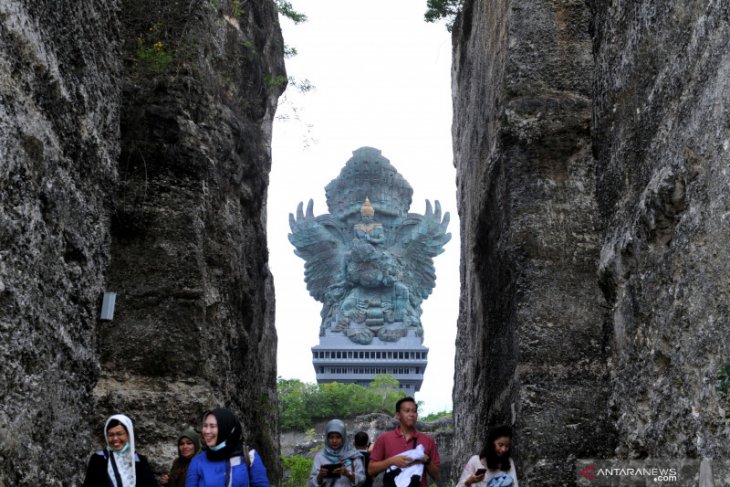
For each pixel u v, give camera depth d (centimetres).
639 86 1230
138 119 1379
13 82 793
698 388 936
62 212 905
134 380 1286
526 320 1388
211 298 1409
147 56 1405
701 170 960
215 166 1498
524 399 1340
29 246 820
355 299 7956
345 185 8050
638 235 1137
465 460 1788
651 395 1103
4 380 766
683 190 1018
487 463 952
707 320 920
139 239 1339
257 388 1814
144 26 1452
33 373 830
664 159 1094
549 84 1508
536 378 1352
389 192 7981
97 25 1036
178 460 970
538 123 1481
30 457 818
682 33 1079
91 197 1003
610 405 1284
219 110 1582
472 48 1948
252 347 1734
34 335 832
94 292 1005
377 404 6281
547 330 1382
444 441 4428
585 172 1462
